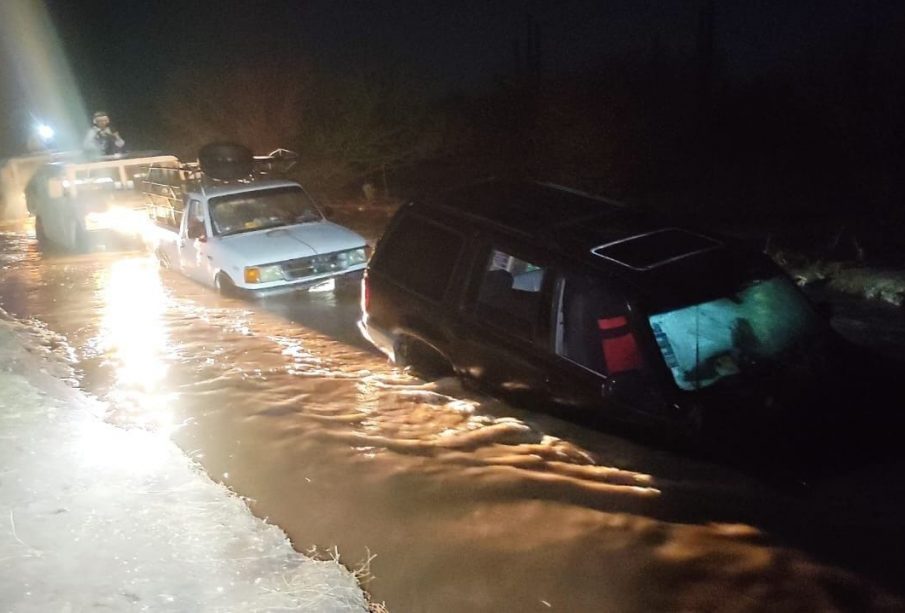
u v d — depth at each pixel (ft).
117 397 21.72
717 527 14.20
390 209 59.26
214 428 19.22
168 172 43.39
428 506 15.14
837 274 33.81
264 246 35.01
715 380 17.16
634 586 12.63
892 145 49.32
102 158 50.57
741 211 50.80
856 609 11.94
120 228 47.16
